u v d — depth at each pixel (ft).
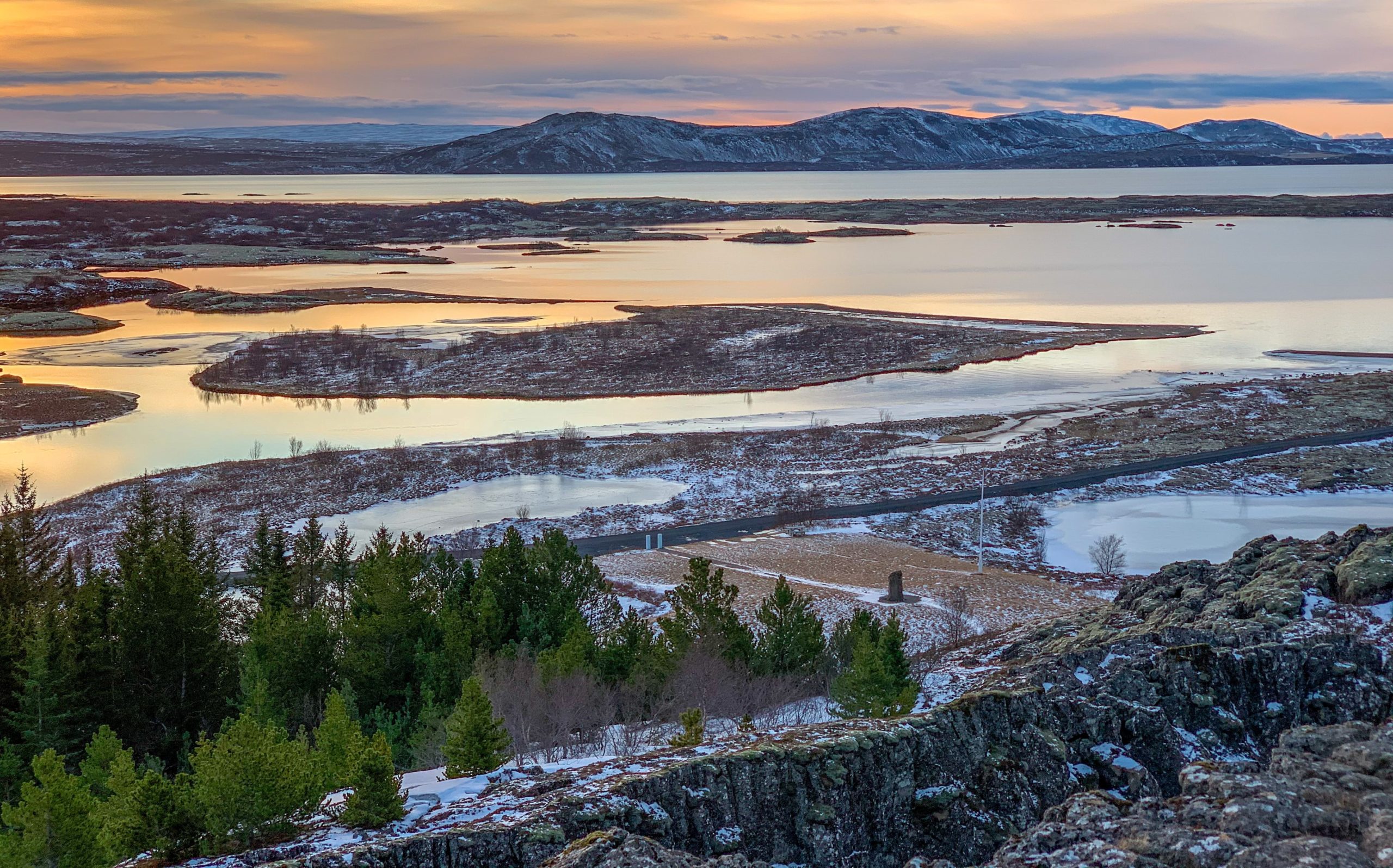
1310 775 99.35
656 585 278.67
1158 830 92.07
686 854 98.99
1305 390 504.02
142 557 223.71
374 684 197.88
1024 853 94.84
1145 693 140.87
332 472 382.83
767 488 374.22
